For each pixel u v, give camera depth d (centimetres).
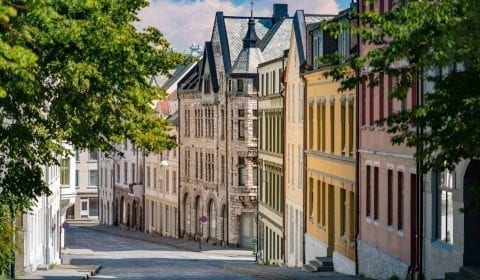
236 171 8988
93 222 13850
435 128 2112
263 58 9038
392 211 3978
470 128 1986
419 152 2142
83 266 5634
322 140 5300
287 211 6488
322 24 2105
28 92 2269
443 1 1964
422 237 3581
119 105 2903
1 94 1449
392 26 2016
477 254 3194
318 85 5381
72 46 2438
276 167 6906
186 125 10381
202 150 9856
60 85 2597
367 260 4328
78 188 14288
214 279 4609
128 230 12000
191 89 10162
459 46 1911
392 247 3950
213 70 9556
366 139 4344
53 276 4447
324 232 5234
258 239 7569
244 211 8962
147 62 2842
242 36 9494
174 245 9344
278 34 9188
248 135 8925
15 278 4144
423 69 2047
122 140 3000
